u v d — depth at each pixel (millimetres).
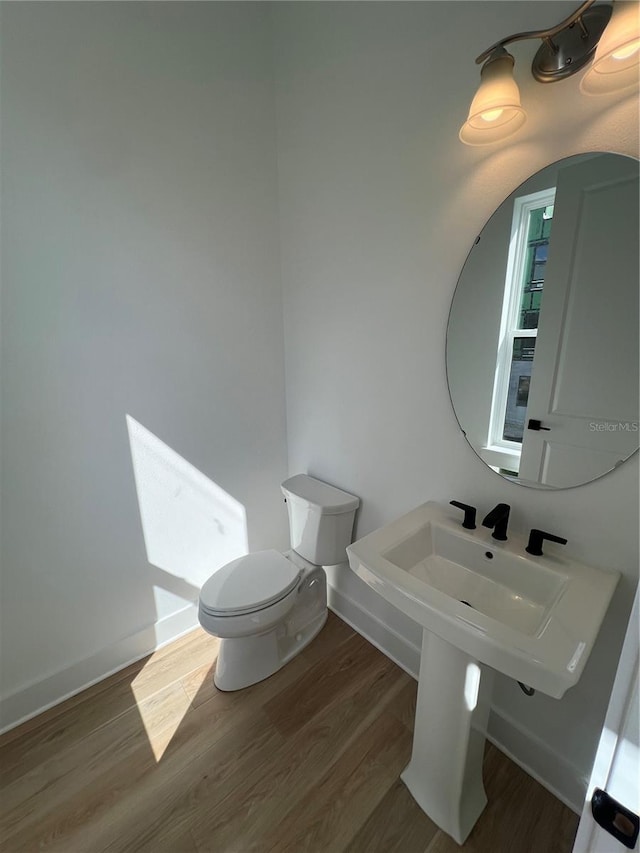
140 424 1521
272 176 1718
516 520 1154
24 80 1101
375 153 1309
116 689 1525
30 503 1316
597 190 878
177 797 1162
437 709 1032
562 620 799
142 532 1609
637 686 363
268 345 1872
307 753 1275
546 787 1170
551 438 1041
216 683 1527
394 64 1188
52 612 1426
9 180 1124
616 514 948
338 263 1541
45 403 1293
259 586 1485
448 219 1162
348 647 1723
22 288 1194
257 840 1060
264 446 1963
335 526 1654
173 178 1435
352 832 1070
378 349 1466
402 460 1470
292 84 1551
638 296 855
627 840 376
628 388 896
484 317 1130
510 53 942
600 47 707
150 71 1313
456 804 1043
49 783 1207
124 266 1379
